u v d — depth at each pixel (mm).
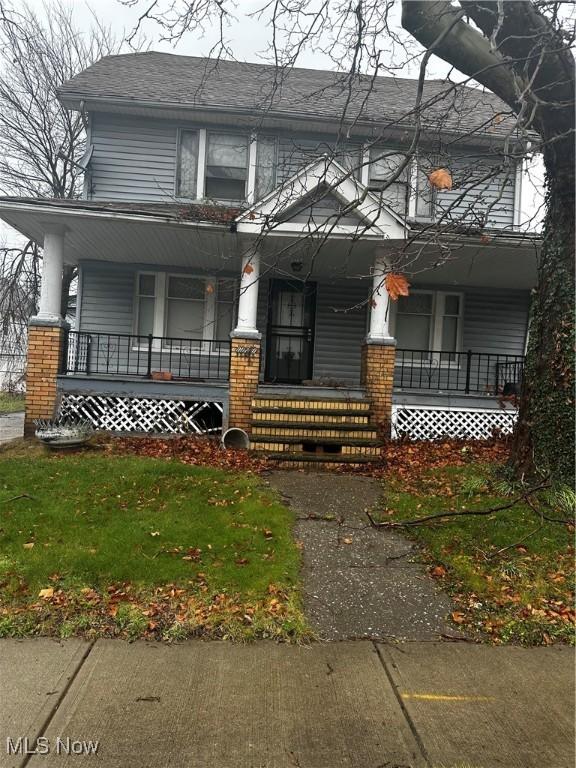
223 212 8648
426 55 4086
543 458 5719
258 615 3502
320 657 3148
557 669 3098
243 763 2305
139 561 4062
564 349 5648
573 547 4555
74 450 7707
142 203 9891
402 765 2328
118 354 9961
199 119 10703
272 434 7859
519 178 10922
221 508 5293
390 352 8820
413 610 3705
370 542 4734
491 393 10570
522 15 5059
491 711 2703
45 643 3195
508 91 5344
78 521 4809
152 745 2391
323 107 10859
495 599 3816
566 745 2471
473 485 6012
